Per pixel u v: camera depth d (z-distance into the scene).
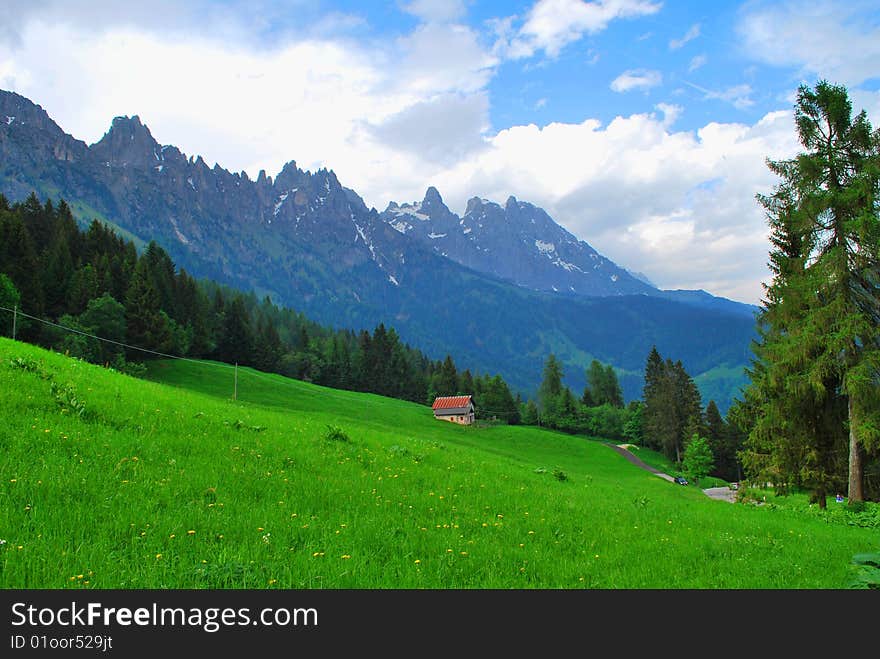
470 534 11.77
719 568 11.17
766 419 32.28
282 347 155.00
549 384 170.50
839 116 29.44
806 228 30.03
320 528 10.57
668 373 134.50
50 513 9.06
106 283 101.44
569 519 14.59
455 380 171.75
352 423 61.91
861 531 19.55
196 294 138.75
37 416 14.24
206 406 23.73
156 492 11.05
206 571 7.94
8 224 81.81
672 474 105.94
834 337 27.72
